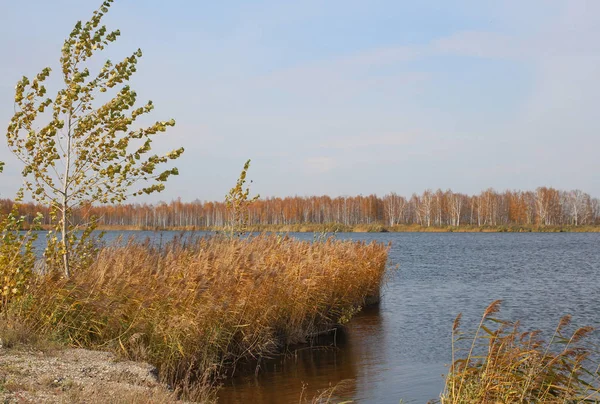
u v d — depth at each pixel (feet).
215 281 43.27
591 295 84.33
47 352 32.55
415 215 511.81
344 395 36.60
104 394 26.20
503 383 28.55
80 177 41.81
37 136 40.81
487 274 116.37
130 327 36.99
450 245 236.84
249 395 35.86
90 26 42.50
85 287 38.40
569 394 29.04
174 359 36.73
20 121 40.57
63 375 28.76
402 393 37.22
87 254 43.83
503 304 76.02
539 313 68.49
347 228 393.09
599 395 31.12
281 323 49.88
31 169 40.34
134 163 41.96
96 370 30.45
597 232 425.69
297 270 53.36
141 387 28.53
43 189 41.52
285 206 467.11
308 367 43.47
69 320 37.47
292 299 50.29
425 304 76.64
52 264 40.98
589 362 42.86
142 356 35.42
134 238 52.49
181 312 38.73
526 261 150.82
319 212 476.54
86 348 36.22
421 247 221.46
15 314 35.83
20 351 31.76
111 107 41.47
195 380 37.01
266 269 47.19
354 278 65.67
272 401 34.73
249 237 61.62
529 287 94.68
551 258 161.58
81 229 43.62
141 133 42.68
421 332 57.67
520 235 369.71
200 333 38.60
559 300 79.41
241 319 43.65
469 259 158.10
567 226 442.50
